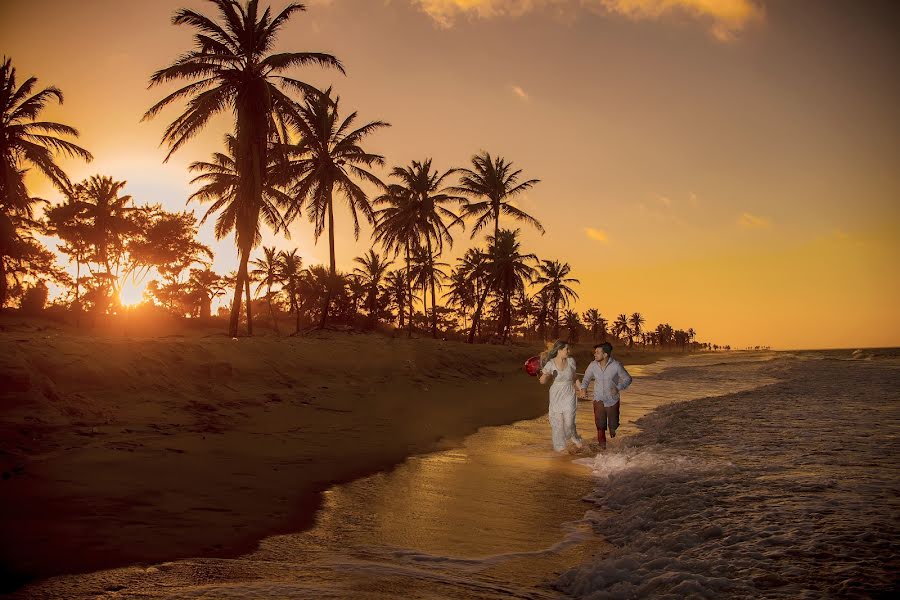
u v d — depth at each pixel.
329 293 35.34
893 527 4.05
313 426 9.47
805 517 4.36
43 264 45.75
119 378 9.41
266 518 4.46
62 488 4.84
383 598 2.87
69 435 6.83
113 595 2.82
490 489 5.88
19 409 7.27
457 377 21.53
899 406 13.34
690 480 5.97
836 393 17.45
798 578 3.12
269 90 21.48
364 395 13.74
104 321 43.75
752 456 7.25
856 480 5.68
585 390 8.74
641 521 4.54
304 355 16.75
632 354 136.88
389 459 7.28
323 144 34.78
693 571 3.33
